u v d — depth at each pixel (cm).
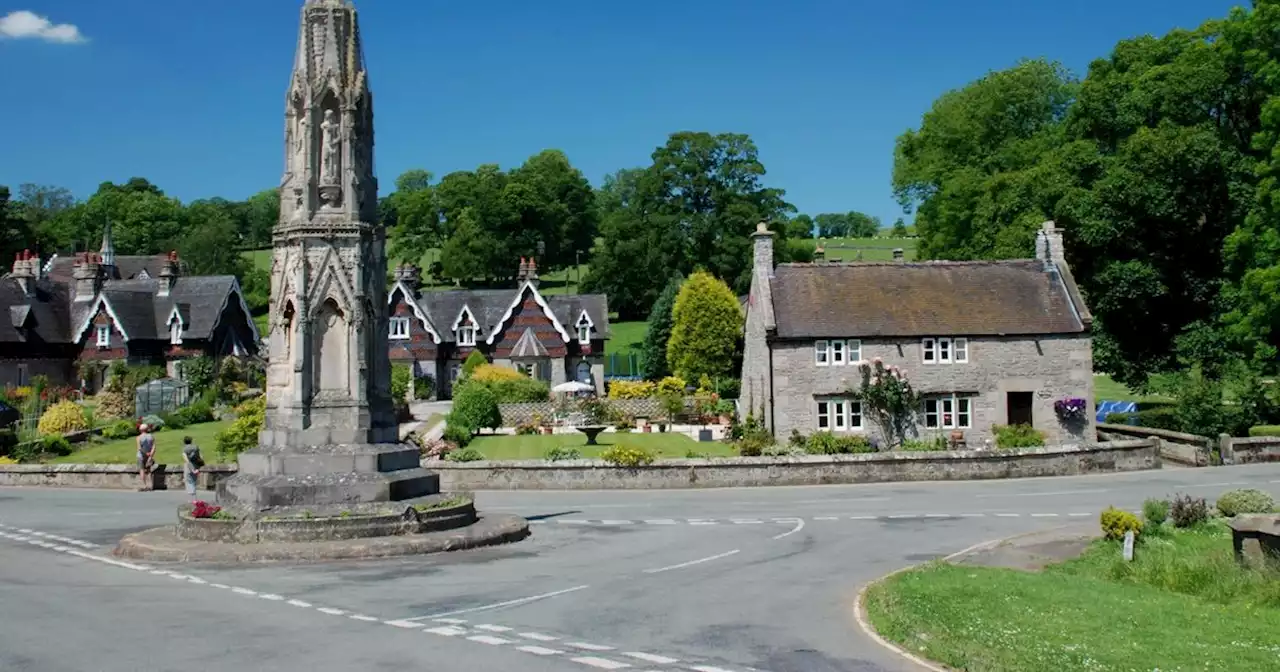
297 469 2455
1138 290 5362
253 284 13425
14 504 3291
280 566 2136
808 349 5000
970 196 7350
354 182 2589
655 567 2133
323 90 2575
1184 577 1973
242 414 4603
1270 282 4431
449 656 1399
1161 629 1533
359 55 2666
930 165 8244
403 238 15475
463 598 1805
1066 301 5197
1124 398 7988
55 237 14950
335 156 2578
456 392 5941
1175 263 5544
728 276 10850
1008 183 6381
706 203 11244
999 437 4591
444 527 2445
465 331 7938
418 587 1905
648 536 2581
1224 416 4759
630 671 1331
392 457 2553
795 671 1336
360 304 2556
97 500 3406
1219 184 5344
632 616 1664
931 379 5019
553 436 5372
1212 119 5672
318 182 2570
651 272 11181
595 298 8212
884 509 3094
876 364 4975
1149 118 5803
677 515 2991
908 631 1505
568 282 12900
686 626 1594
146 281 8625
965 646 1402
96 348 7800
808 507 3161
